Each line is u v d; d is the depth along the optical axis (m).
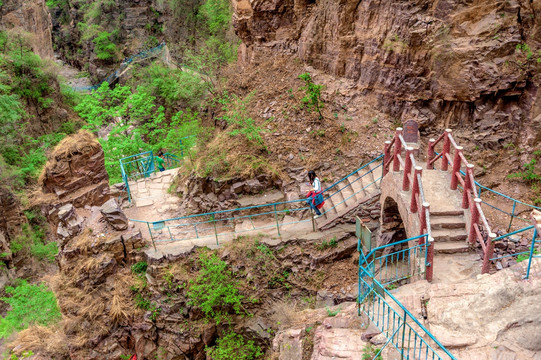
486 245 9.77
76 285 15.07
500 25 13.95
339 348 8.78
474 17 14.32
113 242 14.99
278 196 15.72
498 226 12.61
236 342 14.10
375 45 16.39
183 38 36.19
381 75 16.38
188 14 35.31
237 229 15.30
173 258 14.66
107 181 17.25
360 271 9.88
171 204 17.30
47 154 28.38
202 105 22.02
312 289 13.61
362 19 16.75
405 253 13.32
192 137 21.00
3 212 22.73
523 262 9.42
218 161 16.16
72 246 15.24
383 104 16.55
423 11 15.20
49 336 15.38
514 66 13.91
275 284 14.16
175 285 14.47
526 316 8.27
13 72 30.97
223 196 16.03
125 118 24.86
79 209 16.62
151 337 14.80
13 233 22.98
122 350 14.99
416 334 7.79
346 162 15.74
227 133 17.06
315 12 18.41
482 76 14.24
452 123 15.34
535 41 13.73
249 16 20.55
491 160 14.36
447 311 8.77
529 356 7.73
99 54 41.31
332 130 16.42
